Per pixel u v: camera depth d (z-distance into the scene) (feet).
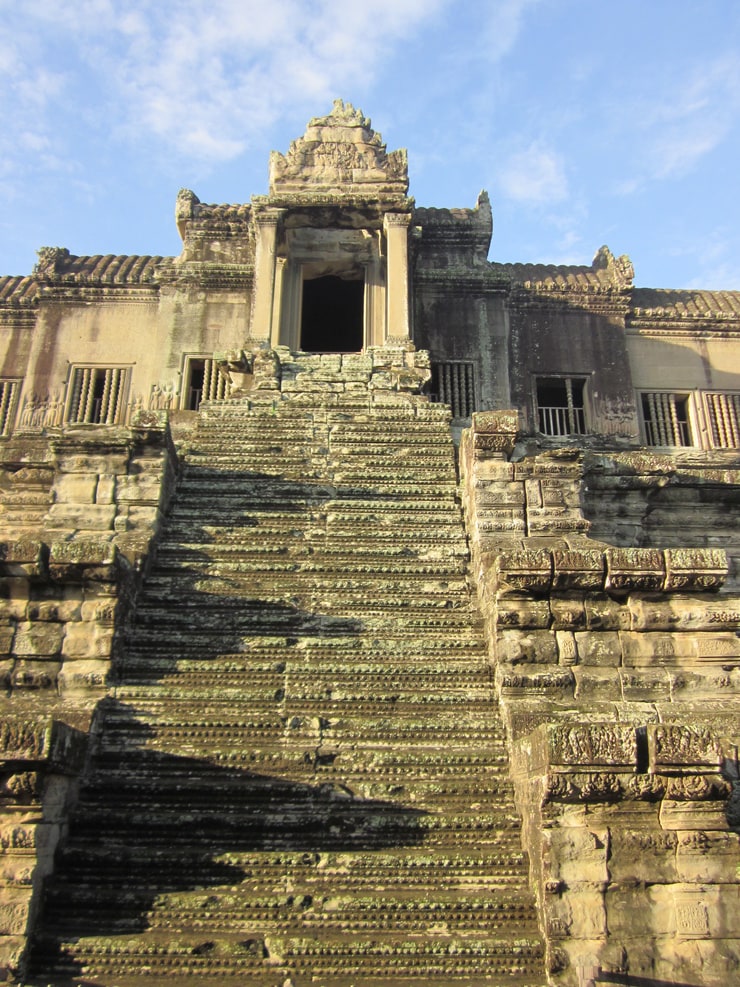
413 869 25.30
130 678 32.83
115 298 79.41
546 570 32.17
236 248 81.05
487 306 79.25
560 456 43.45
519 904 23.71
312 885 24.85
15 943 22.39
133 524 41.93
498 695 32.01
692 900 22.07
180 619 35.96
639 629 32.24
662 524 51.26
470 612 37.73
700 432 78.54
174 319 78.38
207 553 41.09
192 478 47.57
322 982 21.81
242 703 31.83
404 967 22.13
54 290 79.30
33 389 76.43
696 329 81.35
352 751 29.73
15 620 32.58
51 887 24.40
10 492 44.62
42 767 23.88
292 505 45.19
